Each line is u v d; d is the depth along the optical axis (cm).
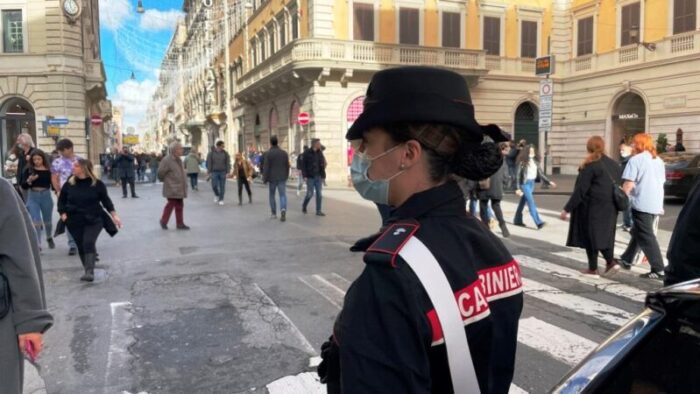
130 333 497
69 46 2973
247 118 3828
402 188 127
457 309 110
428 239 115
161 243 938
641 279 692
